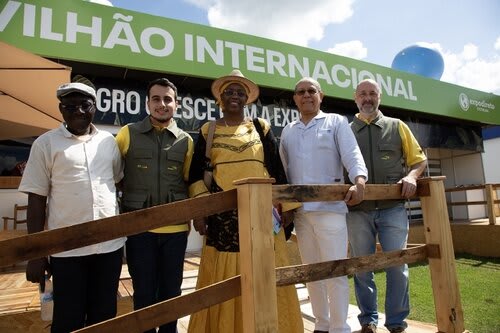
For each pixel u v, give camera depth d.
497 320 3.81
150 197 2.18
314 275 1.72
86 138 2.00
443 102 8.85
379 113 2.88
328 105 7.64
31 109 3.21
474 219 10.00
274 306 1.54
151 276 2.07
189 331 2.20
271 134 2.50
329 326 2.35
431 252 2.28
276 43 6.61
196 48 5.81
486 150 11.09
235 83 2.45
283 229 2.41
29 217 1.83
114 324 1.35
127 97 5.67
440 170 11.48
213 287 1.53
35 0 4.79
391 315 2.56
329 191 1.88
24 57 3.02
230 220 2.22
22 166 5.41
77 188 1.86
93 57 5.04
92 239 1.33
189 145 2.44
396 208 2.64
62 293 1.77
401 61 9.70
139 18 5.41
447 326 2.20
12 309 2.96
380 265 2.01
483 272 6.12
